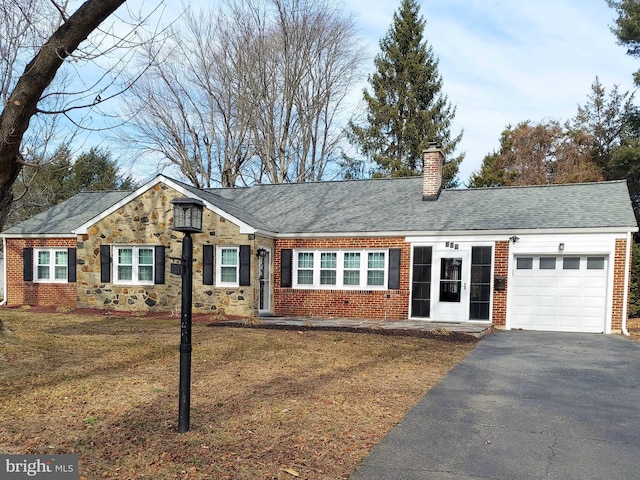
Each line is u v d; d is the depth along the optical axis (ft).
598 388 22.62
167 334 35.96
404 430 16.25
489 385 22.86
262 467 12.94
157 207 52.26
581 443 15.37
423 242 49.44
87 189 115.14
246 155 102.63
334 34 98.07
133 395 19.33
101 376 22.16
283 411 17.75
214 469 12.71
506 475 12.86
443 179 105.81
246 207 62.18
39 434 14.96
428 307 49.32
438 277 48.98
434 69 109.09
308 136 103.35
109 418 16.53
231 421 16.51
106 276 53.62
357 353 29.63
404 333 38.96
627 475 13.01
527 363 28.48
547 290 46.11
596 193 50.37
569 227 44.47
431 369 25.94
